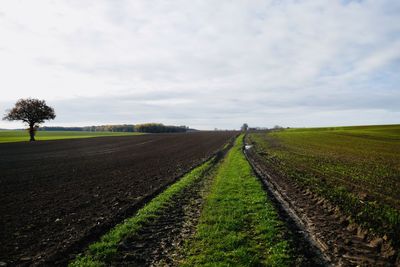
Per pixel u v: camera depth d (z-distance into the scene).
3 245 9.99
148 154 43.47
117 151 48.81
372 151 47.25
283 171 26.55
